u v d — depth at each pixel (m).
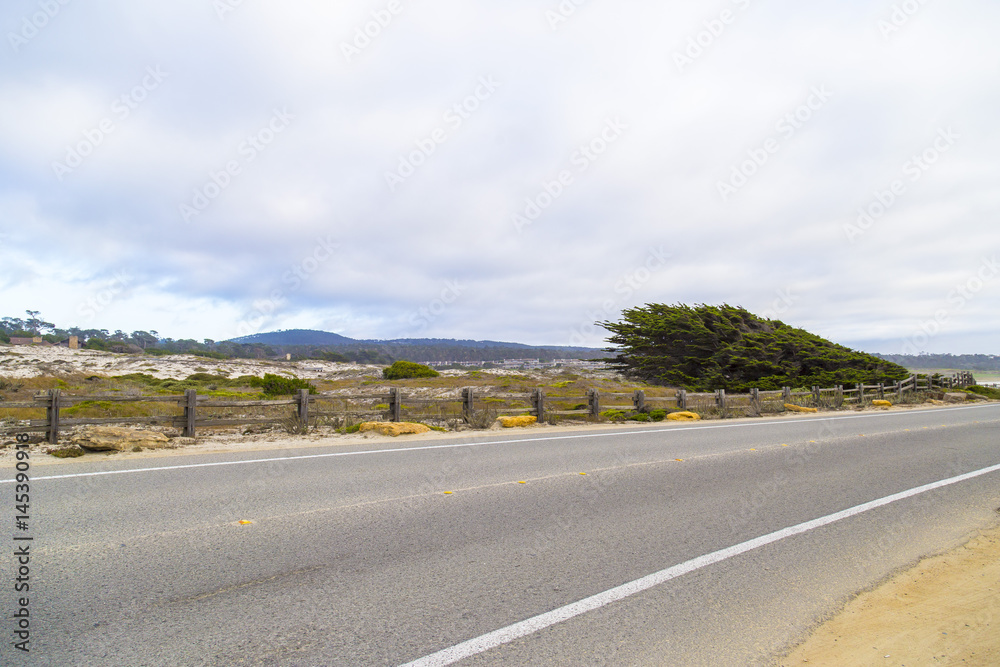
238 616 3.37
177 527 4.98
